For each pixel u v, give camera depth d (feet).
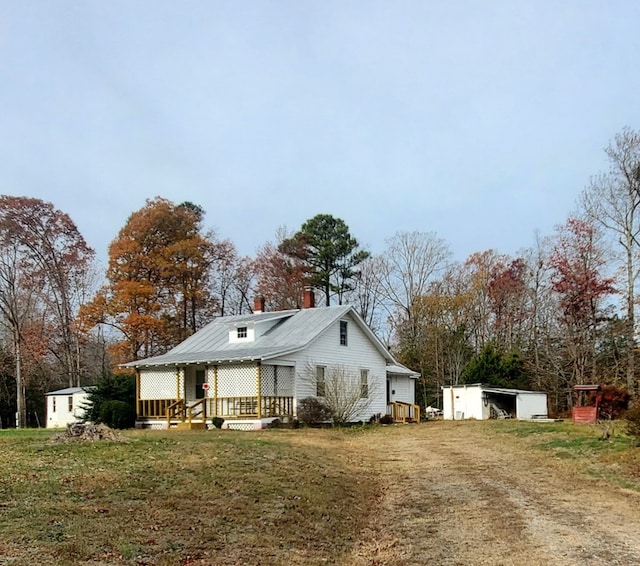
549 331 146.61
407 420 119.65
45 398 162.40
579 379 130.41
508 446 65.57
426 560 26.68
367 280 192.44
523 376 136.87
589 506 37.04
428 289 186.29
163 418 103.19
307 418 96.63
